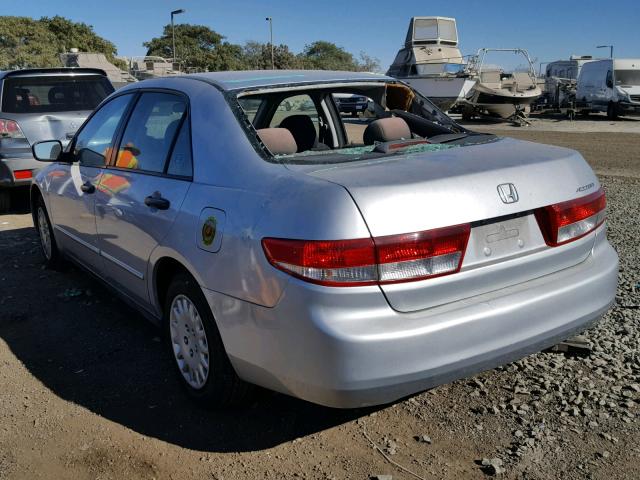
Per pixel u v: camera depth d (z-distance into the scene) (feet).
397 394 8.85
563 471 9.48
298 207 8.91
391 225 8.69
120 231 13.33
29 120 26.20
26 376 12.90
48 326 15.39
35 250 21.98
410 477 9.43
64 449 10.37
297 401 11.61
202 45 317.01
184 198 11.02
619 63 84.79
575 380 11.97
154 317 13.09
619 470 9.48
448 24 86.99
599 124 77.46
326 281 8.54
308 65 236.43
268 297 9.04
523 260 9.87
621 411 10.95
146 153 12.95
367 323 8.59
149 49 309.63
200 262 10.30
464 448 10.10
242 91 11.73
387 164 9.93
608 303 10.95
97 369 13.14
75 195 15.81
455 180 9.30
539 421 10.74
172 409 11.50
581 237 10.68
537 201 9.99
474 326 9.11
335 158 10.43
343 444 10.29
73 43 287.89
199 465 9.85
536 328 9.79
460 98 81.00
